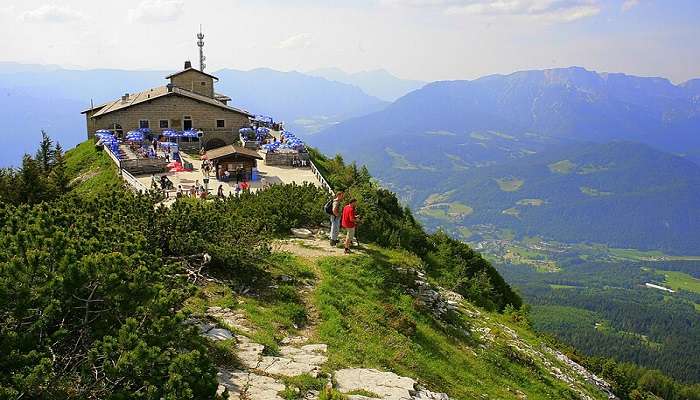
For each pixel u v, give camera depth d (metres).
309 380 12.07
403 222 41.41
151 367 8.82
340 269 22.12
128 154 60.09
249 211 27.41
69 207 18.75
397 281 23.55
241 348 13.09
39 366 7.79
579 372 28.52
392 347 16.69
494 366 20.80
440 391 15.05
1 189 29.11
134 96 83.31
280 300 17.34
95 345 9.06
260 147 69.75
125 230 16.03
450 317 24.17
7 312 8.91
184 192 45.06
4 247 10.96
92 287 10.03
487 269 42.62
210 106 73.75
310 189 33.75
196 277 17.05
